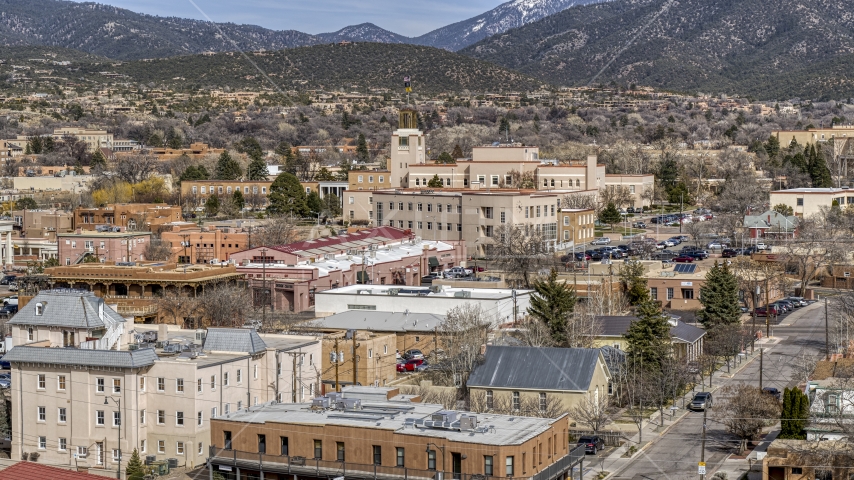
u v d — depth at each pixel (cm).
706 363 18662
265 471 13312
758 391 15712
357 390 15038
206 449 14925
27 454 15188
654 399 16612
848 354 17925
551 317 18675
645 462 14412
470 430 12812
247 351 15650
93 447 14900
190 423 14775
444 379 17162
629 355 17362
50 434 15125
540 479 12550
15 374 15250
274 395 15938
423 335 19862
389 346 18175
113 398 14838
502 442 12381
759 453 14250
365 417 13488
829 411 14038
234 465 13462
